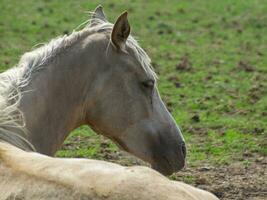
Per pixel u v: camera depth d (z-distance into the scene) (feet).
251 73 74.18
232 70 75.25
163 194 22.29
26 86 31.22
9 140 29.01
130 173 23.20
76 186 22.54
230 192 42.93
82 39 32.83
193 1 113.60
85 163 24.26
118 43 32.27
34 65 31.83
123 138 32.94
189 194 22.79
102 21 33.96
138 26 95.76
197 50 84.12
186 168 47.21
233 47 86.48
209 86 68.74
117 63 32.45
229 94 66.33
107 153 49.67
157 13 103.65
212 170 47.06
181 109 61.31
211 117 59.36
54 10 102.01
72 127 32.99
